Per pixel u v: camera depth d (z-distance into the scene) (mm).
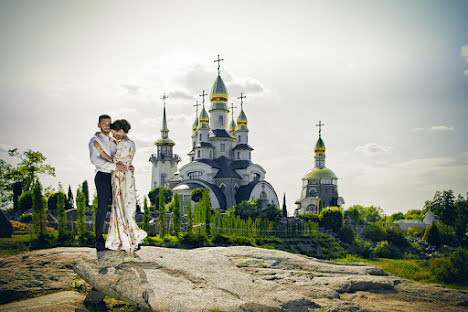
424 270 24594
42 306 6066
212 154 84812
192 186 75500
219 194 77812
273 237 52406
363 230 75000
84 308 6383
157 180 107562
